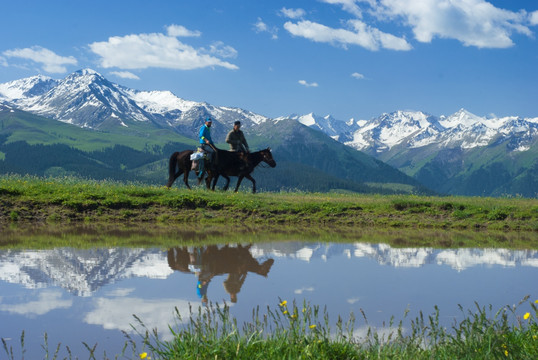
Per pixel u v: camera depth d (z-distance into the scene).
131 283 9.38
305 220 20.30
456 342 5.91
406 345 6.02
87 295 8.53
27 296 8.41
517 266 11.66
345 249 13.84
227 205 21.17
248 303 8.16
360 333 6.87
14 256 11.77
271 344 5.84
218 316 7.39
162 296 8.52
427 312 7.84
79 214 19.55
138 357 5.96
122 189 22.14
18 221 18.44
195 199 21.22
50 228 17.05
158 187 25.98
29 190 20.92
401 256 12.86
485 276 10.52
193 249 13.14
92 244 13.73
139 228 17.45
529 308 8.14
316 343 5.73
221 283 9.48
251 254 12.62
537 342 5.89
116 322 7.17
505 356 5.62
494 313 7.82
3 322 7.12
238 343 5.61
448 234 17.75
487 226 19.75
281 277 10.07
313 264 11.49
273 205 21.33
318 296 8.67
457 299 8.64
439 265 11.69
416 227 19.62
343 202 22.38
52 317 7.36
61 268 10.55
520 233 18.39
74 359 5.80
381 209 21.48
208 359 5.52
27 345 6.27
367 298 8.61
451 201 23.28
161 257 11.95
